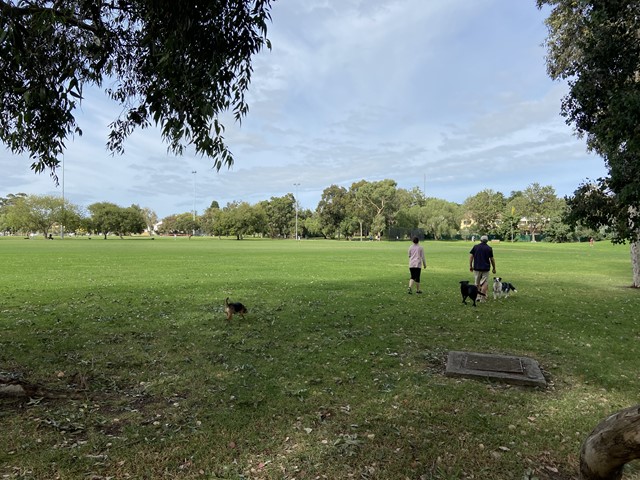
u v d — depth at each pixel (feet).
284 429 13.92
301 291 46.78
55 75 14.47
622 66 23.38
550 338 26.99
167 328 28.40
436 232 361.71
